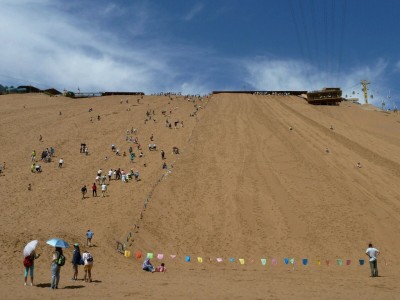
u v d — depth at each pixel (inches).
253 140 2452.0
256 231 1353.3
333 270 1026.7
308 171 1959.9
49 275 793.6
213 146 2331.4
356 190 1747.0
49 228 1163.9
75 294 590.6
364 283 766.5
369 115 3587.6
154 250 1163.9
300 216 1476.4
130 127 2787.9
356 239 1325.0
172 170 1930.4
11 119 2987.2
